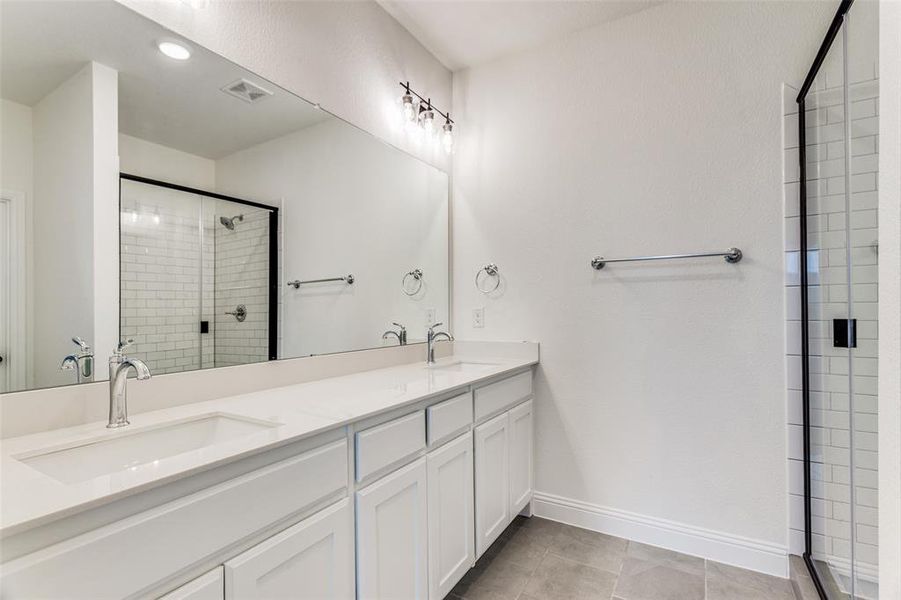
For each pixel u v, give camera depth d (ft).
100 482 2.43
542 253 7.82
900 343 2.19
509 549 6.68
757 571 6.09
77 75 3.75
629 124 7.14
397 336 7.34
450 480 5.29
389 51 7.22
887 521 2.32
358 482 3.99
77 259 3.71
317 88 5.98
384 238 7.08
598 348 7.32
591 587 5.74
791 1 6.07
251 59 5.15
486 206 8.38
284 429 3.45
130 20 4.11
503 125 8.27
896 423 2.23
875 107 3.59
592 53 7.47
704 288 6.55
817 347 5.44
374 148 6.94
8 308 3.31
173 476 2.55
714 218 6.50
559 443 7.61
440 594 4.99
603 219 7.31
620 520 7.06
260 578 3.05
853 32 4.20
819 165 5.36
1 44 3.34
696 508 6.56
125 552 2.38
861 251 4.00
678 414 6.72
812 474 5.64
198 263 4.62
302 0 5.79
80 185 3.75
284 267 5.52
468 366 7.36
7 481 2.47
